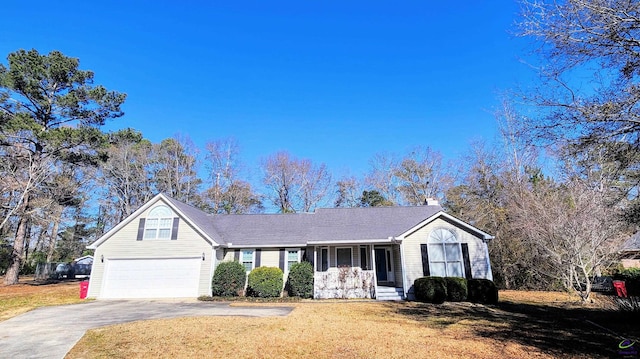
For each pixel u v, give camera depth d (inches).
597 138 282.2
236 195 1592.0
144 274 736.3
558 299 663.8
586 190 547.2
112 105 1123.3
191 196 1578.5
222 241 791.1
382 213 883.4
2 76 955.3
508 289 883.4
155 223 770.2
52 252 1453.0
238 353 303.4
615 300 515.8
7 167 917.8
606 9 262.4
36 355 302.8
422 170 1555.1
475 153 1157.7
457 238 729.0
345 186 1699.1
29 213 943.7
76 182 1131.9
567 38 284.5
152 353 304.5
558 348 312.2
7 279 993.5
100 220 1573.6
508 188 936.9
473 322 442.9
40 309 558.9
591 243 583.5
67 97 1023.0
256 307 577.6
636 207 342.3
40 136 940.6
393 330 392.5
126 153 1408.7
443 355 296.8
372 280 716.0
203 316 474.6
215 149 1630.2
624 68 274.5
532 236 663.8
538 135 311.6
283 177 1649.9
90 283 729.0
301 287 707.4
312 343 334.6
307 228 863.7
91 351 312.2
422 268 714.2
